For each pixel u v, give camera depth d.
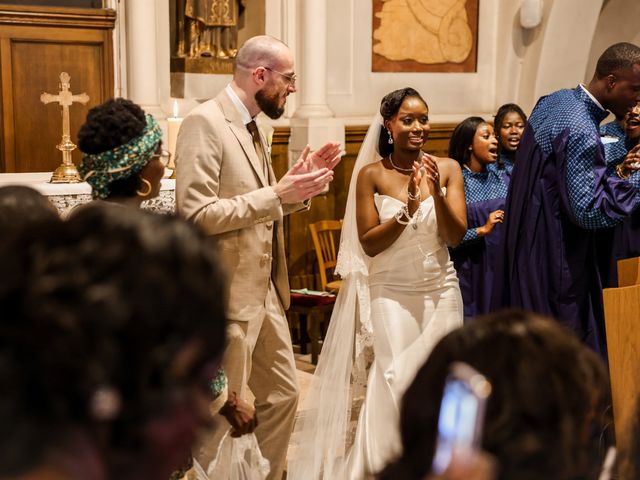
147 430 0.77
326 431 4.20
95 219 0.80
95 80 6.32
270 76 3.49
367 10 7.34
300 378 5.85
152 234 0.79
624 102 3.59
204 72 6.61
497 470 0.89
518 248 3.66
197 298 0.79
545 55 7.82
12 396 0.73
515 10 7.88
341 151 3.44
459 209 4.04
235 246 3.41
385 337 3.99
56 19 6.14
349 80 7.32
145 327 0.75
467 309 4.73
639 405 1.30
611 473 1.14
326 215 7.11
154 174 2.62
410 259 4.02
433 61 7.74
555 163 3.54
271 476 3.71
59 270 0.75
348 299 4.18
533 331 0.96
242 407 2.84
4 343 0.73
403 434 0.96
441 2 7.71
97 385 0.73
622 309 3.12
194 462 2.75
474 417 0.84
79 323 0.73
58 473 0.75
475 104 8.02
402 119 3.98
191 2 6.46
